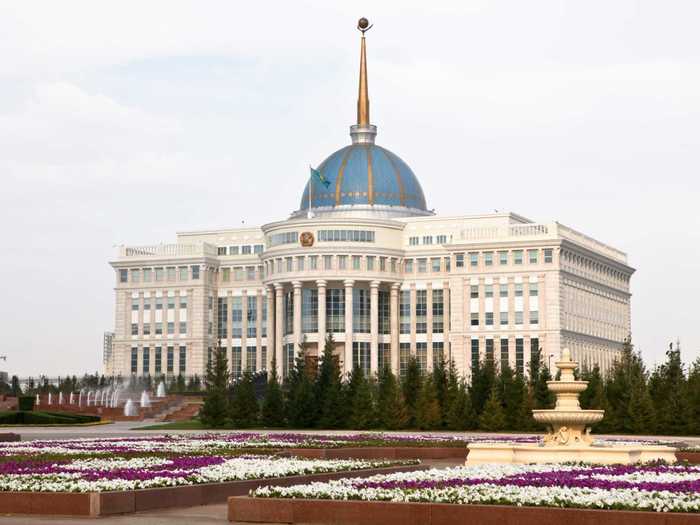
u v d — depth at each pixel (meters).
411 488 40.59
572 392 64.25
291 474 50.12
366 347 192.75
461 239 190.25
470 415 122.56
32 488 42.00
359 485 41.88
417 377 133.12
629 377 125.94
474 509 35.72
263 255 197.62
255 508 38.31
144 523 38.19
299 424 128.62
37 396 165.88
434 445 76.94
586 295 197.00
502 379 127.00
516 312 185.25
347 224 191.75
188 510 42.44
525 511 35.16
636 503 35.59
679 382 118.56
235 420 132.12
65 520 39.03
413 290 196.12
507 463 58.09
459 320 188.50
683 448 72.94
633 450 59.12
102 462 54.09
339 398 128.38
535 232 185.50
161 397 161.38
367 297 194.50
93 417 132.75
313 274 190.12
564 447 59.59
